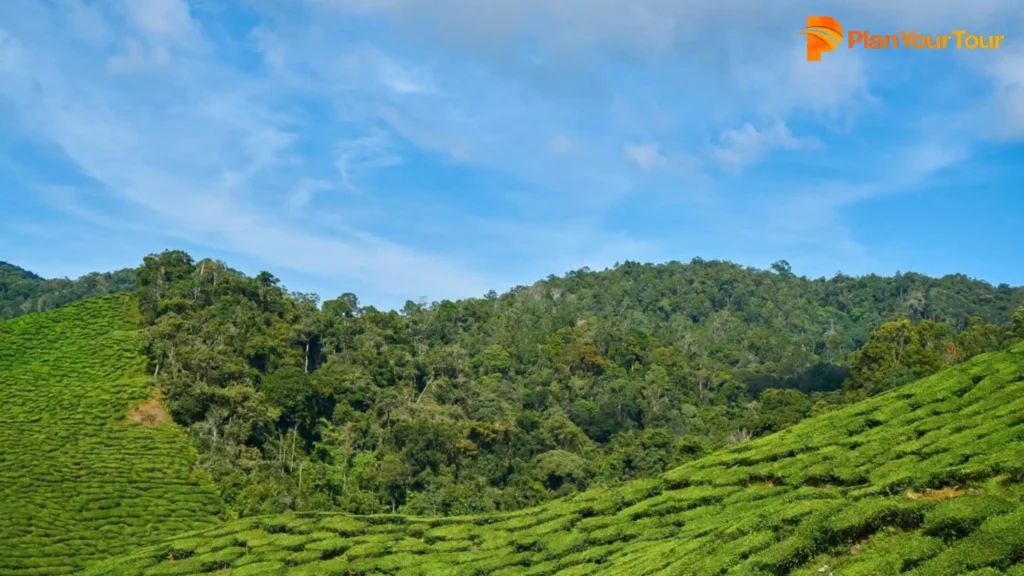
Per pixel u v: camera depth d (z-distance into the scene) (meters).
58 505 65.06
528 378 134.75
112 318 117.94
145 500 70.12
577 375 137.00
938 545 25.00
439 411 105.38
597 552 42.00
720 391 141.62
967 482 32.28
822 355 176.12
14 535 57.47
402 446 95.88
